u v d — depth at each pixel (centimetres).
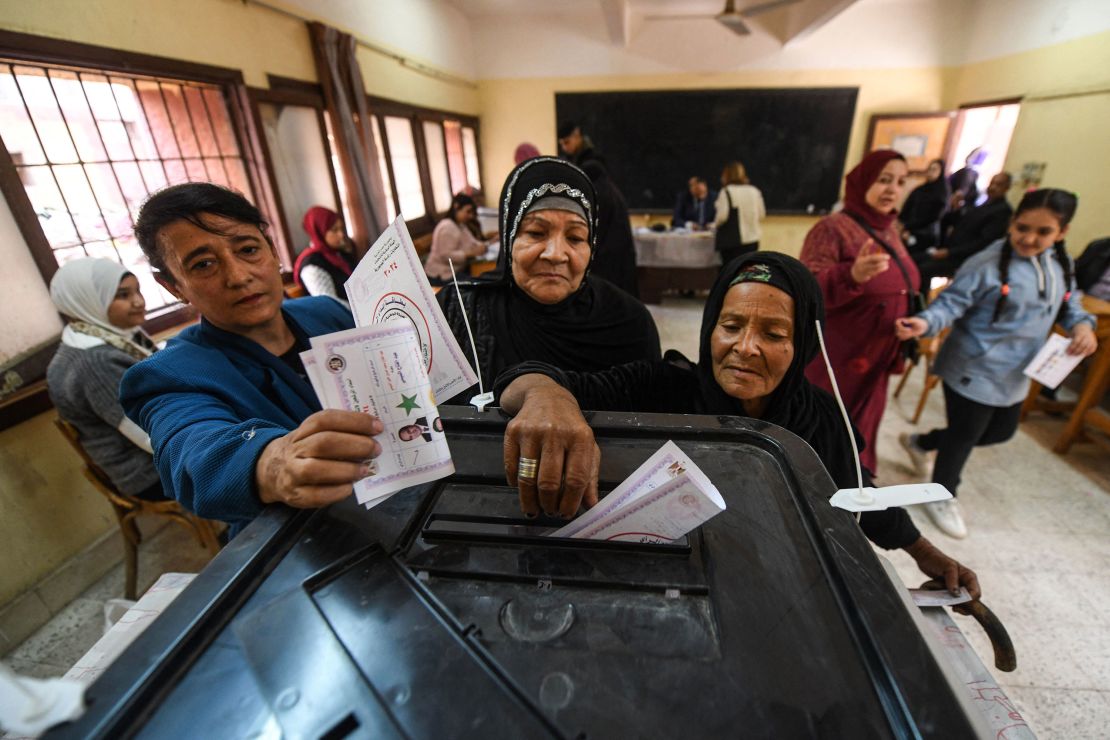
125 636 45
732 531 35
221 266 63
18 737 22
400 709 24
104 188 155
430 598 29
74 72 144
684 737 23
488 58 473
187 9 175
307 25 244
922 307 145
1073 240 304
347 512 37
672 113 466
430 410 34
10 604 131
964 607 50
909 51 429
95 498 152
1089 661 115
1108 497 170
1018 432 211
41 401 134
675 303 418
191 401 55
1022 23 356
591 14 448
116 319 129
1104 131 285
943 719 23
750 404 65
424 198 393
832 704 24
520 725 23
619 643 27
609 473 42
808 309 57
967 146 434
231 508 40
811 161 463
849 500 35
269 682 25
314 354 31
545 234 79
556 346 87
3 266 128
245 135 208
